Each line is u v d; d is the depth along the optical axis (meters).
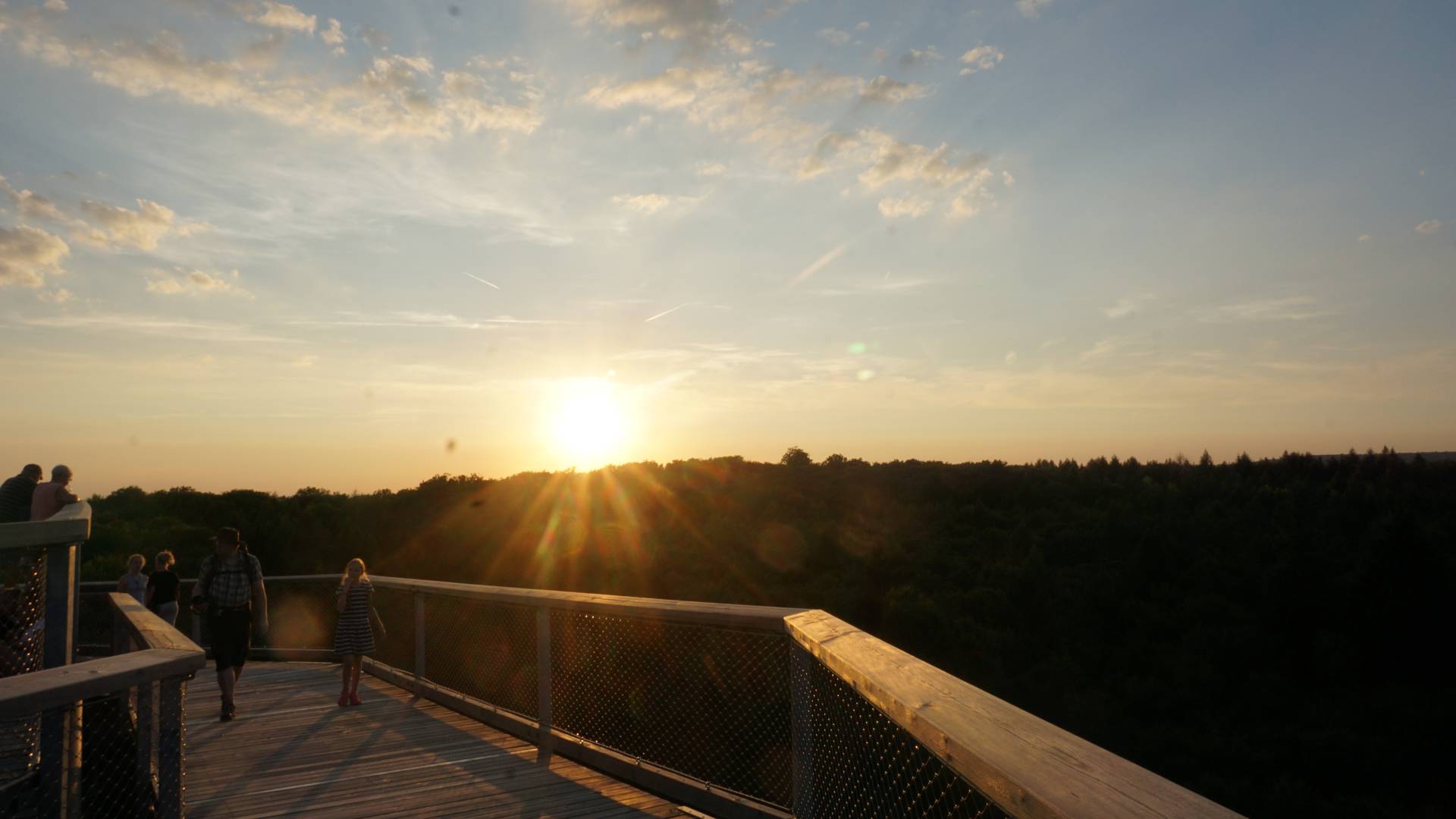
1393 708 38.88
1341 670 41.69
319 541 41.66
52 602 4.29
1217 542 53.12
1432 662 41.62
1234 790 35.28
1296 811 33.28
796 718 3.74
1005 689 40.72
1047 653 44.09
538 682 6.18
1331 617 45.00
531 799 4.93
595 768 5.44
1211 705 40.09
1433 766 34.84
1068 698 40.31
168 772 3.50
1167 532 53.09
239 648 7.39
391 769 5.64
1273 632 44.31
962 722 1.72
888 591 47.25
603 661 5.59
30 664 4.14
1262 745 37.84
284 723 7.08
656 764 4.96
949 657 42.66
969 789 1.71
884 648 2.72
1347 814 32.75
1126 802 1.17
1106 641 45.31
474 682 7.30
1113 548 53.66
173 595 10.30
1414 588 43.47
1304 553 49.53
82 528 4.34
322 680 9.17
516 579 44.38
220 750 6.25
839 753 3.07
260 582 7.66
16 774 3.29
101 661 3.34
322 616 10.92
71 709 3.13
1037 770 1.35
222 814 4.82
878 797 2.51
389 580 8.95
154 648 3.66
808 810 3.64
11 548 3.85
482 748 6.12
